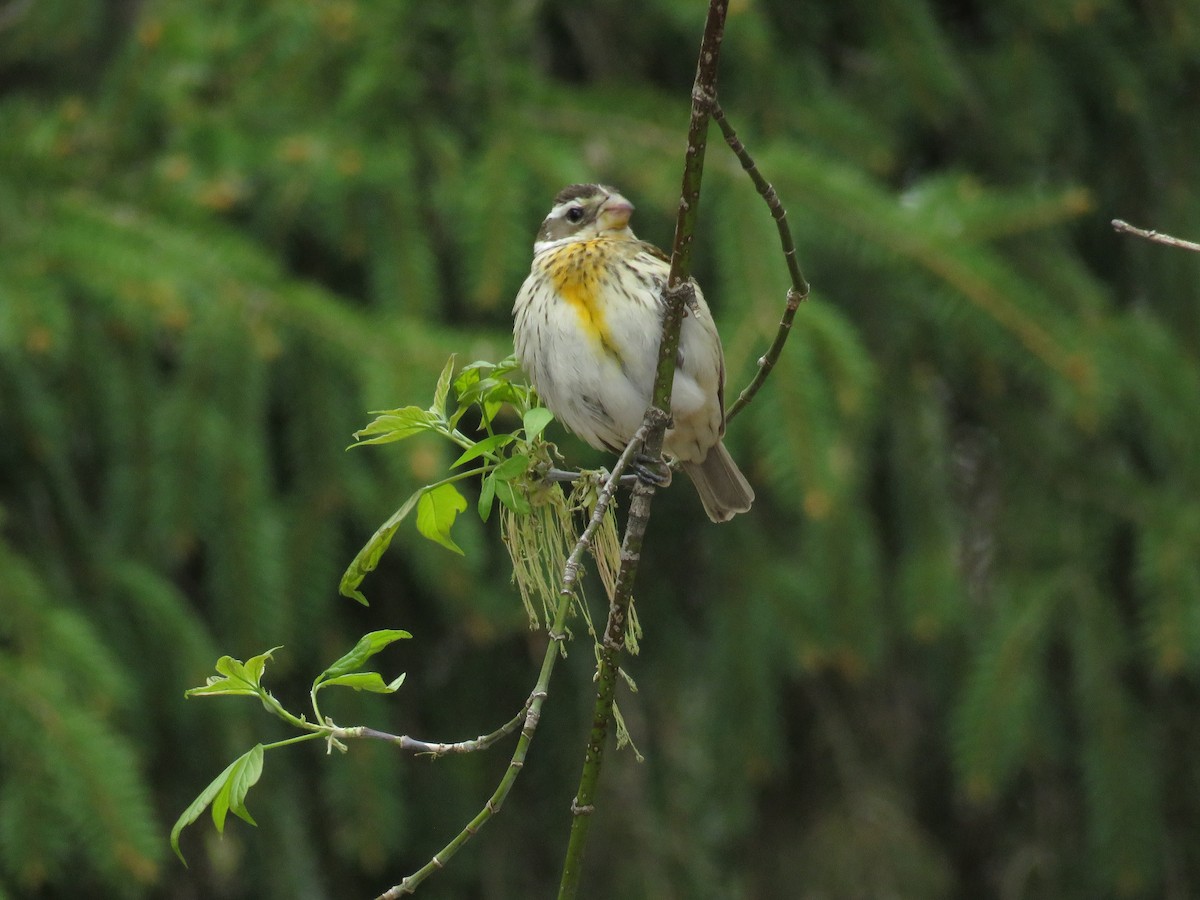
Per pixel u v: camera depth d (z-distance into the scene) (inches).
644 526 189.3
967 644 422.9
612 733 406.6
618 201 296.2
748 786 393.1
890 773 449.7
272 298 329.1
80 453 349.4
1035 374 353.4
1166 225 432.8
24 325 301.6
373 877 398.3
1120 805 400.8
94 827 288.8
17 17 420.8
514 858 406.9
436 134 363.6
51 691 295.1
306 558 334.0
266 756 353.4
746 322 338.3
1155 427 385.1
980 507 430.6
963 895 477.7
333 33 360.5
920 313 379.6
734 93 384.8
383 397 319.6
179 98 353.4
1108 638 400.5
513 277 341.1
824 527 370.3
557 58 430.9
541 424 187.3
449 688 413.7
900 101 393.4
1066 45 425.1
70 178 342.6
